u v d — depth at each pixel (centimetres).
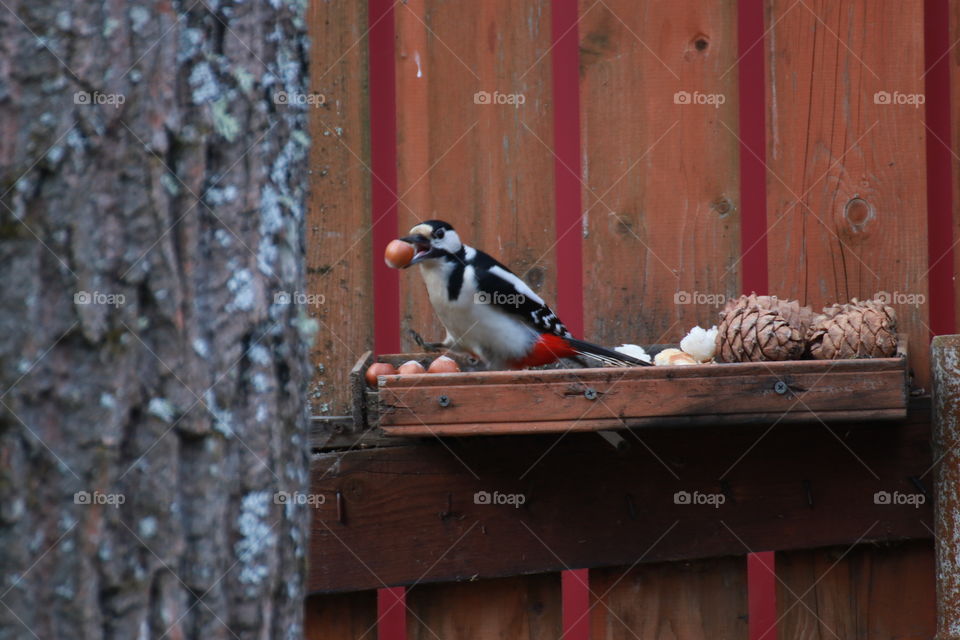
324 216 667
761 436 639
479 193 680
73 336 296
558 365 721
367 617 639
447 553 622
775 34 690
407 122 675
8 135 293
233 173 316
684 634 652
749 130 696
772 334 591
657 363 639
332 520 617
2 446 294
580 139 682
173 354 305
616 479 631
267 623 325
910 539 653
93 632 297
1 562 295
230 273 315
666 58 680
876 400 543
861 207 692
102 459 298
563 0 696
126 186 300
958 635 614
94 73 296
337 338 669
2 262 293
